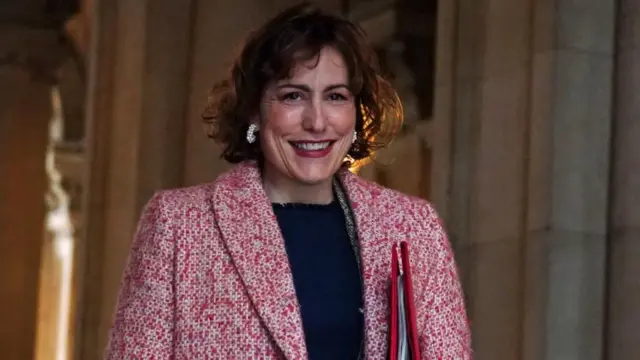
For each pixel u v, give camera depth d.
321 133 2.85
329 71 2.85
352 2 9.13
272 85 2.88
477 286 5.97
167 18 8.01
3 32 13.43
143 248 2.81
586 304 5.45
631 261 5.37
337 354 2.76
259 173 2.96
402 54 9.10
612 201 5.50
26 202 13.42
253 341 2.71
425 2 9.10
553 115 5.49
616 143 5.52
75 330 8.35
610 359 5.39
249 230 2.80
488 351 5.81
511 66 5.89
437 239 2.99
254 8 8.02
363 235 2.88
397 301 2.75
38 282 13.34
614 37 5.61
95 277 8.27
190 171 7.91
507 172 5.84
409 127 9.14
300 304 2.77
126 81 8.16
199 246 2.79
